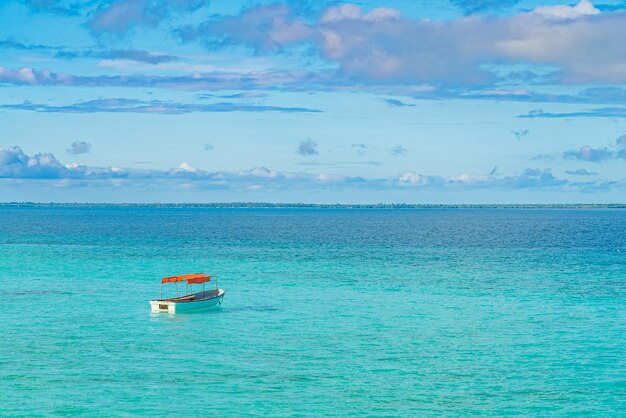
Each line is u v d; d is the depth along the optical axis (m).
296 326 53.66
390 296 68.88
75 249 124.25
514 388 37.72
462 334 50.75
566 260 106.94
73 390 36.88
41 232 184.88
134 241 148.25
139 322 55.03
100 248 126.94
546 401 35.66
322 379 39.16
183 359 43.28
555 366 42.06
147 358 43.47
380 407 34.66
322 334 50.72
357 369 41.19
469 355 44.53
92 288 74.19
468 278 83.56
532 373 40.53
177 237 165.25
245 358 43.56
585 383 38.62
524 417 33.50
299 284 77.69
